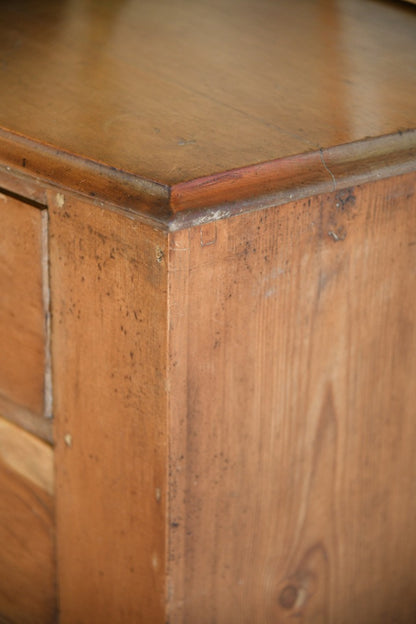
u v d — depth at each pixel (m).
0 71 0.80
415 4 1.00
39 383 0.78
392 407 0.82
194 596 0.76
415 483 0.88
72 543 0.82
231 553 0.77
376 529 0.88
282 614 0.84
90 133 0.67
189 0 1.02
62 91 0.76
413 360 0.81
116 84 0.77
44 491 0.84
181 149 0.65
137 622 0.78
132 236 0.63
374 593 0.91
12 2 1.00
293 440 0.77
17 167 0.68
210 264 0.64
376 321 0.77
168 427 0.67
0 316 0.79
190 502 0.72
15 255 0.74
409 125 0.70
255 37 0.90
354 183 0.66
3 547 0.92
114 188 0.62
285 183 0.63
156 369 0.66
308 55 0.86
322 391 0.77
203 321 0.65
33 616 0.92
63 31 0.91
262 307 0.69
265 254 0.67
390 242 0.74
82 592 0.84
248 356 0.70
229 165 0.62
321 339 0.74
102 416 0.73
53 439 0.80
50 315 0.74
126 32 0.91
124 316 0.67
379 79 0.80
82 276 0.69
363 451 0.82
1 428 0.85
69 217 0.68
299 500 0.80
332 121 0.70
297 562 0.83
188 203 0.60
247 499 0.76
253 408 0.72
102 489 0.76
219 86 0.77
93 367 0.72
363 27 0.94
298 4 1.02
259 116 0.71
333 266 0.71
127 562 0.77
